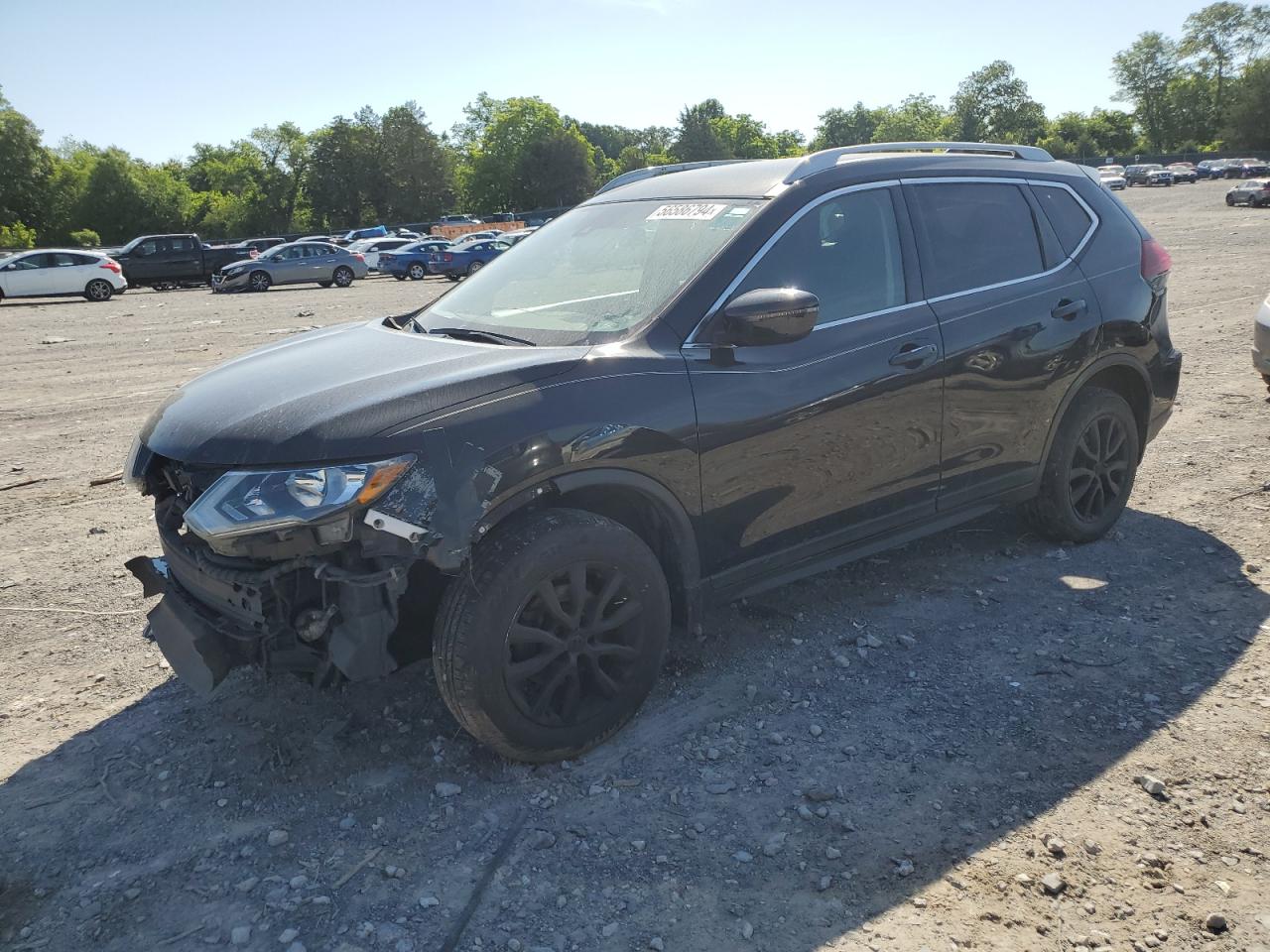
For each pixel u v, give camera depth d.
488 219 75.62
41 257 26.02
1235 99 112.38
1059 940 2.26
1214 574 4.28
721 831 2.69
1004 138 121.69
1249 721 3.12
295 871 2.57
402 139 103.00
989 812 2.72
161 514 3.14
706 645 3.79
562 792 2.88
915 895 2.41
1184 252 20.78
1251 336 10.16
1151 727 3.12
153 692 3.57
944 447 3.87
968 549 4.67
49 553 5.11
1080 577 4.31
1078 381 4.33
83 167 97.19
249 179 105.12
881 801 2.79
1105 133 131.12
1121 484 4.73
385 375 2.92
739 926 2.33
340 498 2.52
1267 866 2.48
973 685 3.43
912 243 3.83
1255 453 6.06
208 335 15.87
